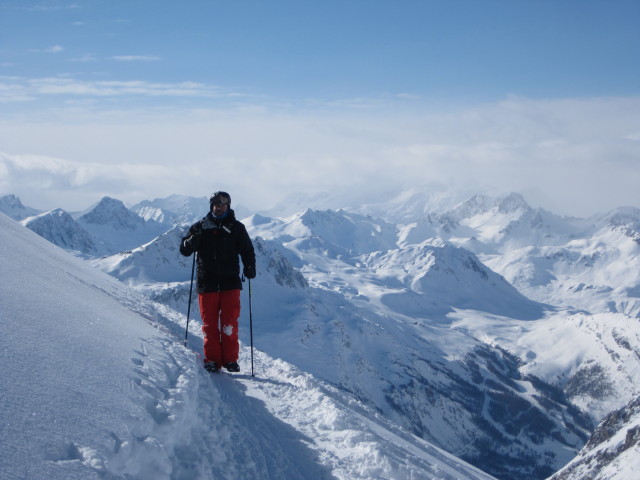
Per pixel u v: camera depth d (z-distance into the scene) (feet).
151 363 21.40
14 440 11.41
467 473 35.81
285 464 19.83
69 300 26.55
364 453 22.68
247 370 36.86
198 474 15.20
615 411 422.00
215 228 31.14
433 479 21.54
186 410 18.19
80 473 11.47
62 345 17.93
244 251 31.91
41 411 12.91
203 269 31.32
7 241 35.96
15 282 23.95
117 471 12.53
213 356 31.50
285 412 27.81
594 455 365.40
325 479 19.84
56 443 12.06
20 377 14.02
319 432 25.57
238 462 18.07
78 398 14.47
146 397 17.04
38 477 10.68
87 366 17.10
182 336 42.27
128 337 24.44
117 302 40.65
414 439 39.42
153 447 13.97
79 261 63.98
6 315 18.19
